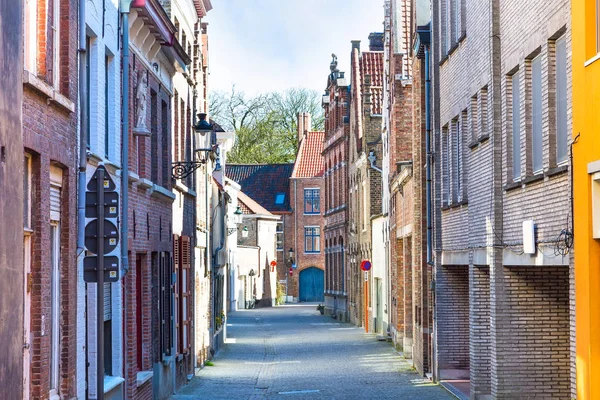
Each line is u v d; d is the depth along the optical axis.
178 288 27.94
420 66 29.80
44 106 13.42
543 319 20.11
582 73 14.52
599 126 13.88
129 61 20.09
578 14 14.66
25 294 13.08
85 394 16.55
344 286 62.59
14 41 11.38
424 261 29.39
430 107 28.25
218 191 43.16
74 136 15.16
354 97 57.22
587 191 14.41
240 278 79.00
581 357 14.68
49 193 13.73
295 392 26.09
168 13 26.88
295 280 91.19
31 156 13.16
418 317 30.50
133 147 20.66
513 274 20.12
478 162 21.98
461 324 27.05
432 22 27.52
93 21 16.81
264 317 66.44
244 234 77.38
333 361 34.75
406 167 32.72
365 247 52.75
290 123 93.94
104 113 17.86
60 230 14.81
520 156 18.88
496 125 20.17
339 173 65.50
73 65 15.00
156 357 23.53
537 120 17.78
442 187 26.80
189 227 30.44
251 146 93.31
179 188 27.31
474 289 22.73
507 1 19.47
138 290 22.12
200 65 33.75
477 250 22.09
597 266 14.37
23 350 12.30
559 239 16.05
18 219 11.59
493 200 20.20
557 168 16.12
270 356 37.78
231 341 45.16
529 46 17.80
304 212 91.12
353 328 53.41
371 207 50.97
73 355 15.15
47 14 13.84
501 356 20.08
